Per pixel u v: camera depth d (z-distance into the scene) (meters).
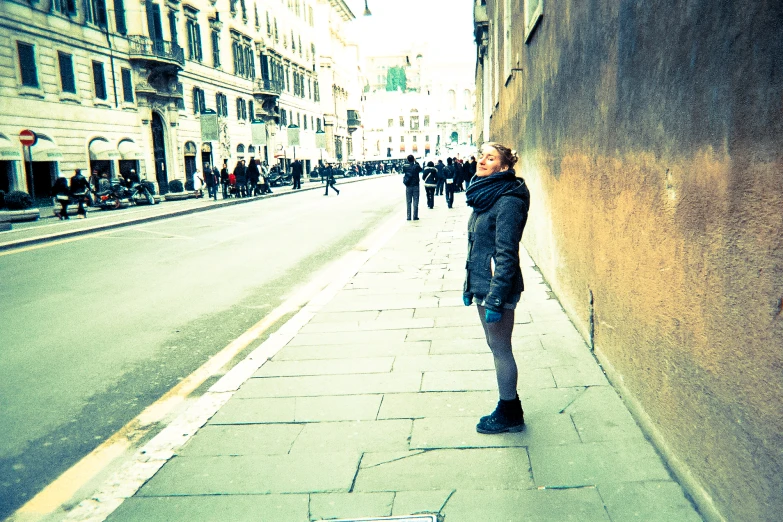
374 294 6.95
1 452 3.56
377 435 3.39
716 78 2.17
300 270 9.32
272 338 5.30
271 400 3.94
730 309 2.12
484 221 3.14
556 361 4.32
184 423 3.64
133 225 16.42
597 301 4.26
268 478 2.99
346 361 4.62
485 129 21.98
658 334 2.91
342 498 2.79
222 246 12.01
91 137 27.14
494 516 2.58
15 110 22.58
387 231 13.18
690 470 2.57
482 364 4.42
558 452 3.07
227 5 41.88
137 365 4.99
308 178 58.22
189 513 2.73
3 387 4.55
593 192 4.31
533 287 6.67
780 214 1.76
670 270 2.71
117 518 2.72
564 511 2.58
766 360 1.88
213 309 6.85
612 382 3.85
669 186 2.70
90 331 6.00
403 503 2.71
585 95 4.54
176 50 33.53
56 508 2.96
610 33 3.73
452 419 3.54
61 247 12.01
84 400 4.29
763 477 1.92
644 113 3.04
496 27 15.29
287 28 55.34
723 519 2.24
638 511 2.54
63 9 25.48
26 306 7.07
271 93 48.06
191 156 36.78
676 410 2.71
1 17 21.94
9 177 22.84
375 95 126.12
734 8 2.01
